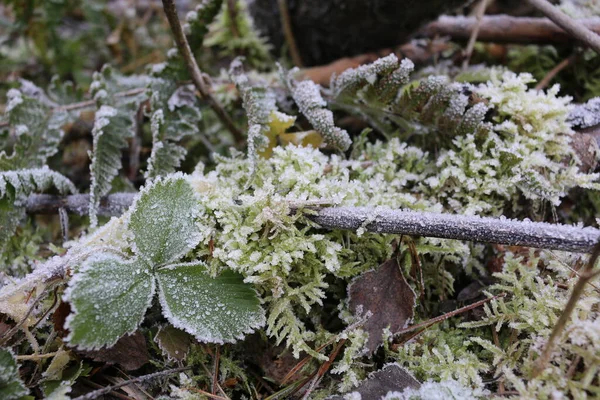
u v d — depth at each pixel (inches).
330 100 12.8
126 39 18.0
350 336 10.6
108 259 10.1
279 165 11.5
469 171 11.6
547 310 10.3
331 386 10.5
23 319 10.1
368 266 11.2
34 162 13.0
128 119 13.0
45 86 17.6
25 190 11.8
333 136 11.8
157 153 12.2
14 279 11.1
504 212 12.0
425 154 12.1
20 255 12.3
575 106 12.1
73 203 12.5
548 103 11.9
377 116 12.7
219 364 10.8
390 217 10.5
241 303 10.4
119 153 12.7
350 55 14.8
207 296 10.3
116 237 11.0
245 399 10.6
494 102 11.9
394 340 11.0
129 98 13.3
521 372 10.1
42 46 17.1
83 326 9.6
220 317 10.2
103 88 13.2
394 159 12.2
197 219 10.8
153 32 19.1
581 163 11.8
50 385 10.0
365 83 12.1
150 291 10.3
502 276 10.9
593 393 9.5
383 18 13.6
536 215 12.0
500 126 11.7
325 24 14.4
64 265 10.5
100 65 18.4
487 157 11.7
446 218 10.3
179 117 12.8
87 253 10.4
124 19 17.8
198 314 10.2
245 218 10.8
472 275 11.8
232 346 11.0
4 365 9.7
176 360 10.7
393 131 13.1
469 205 11.5
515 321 10.5
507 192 11.6
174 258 10.5
